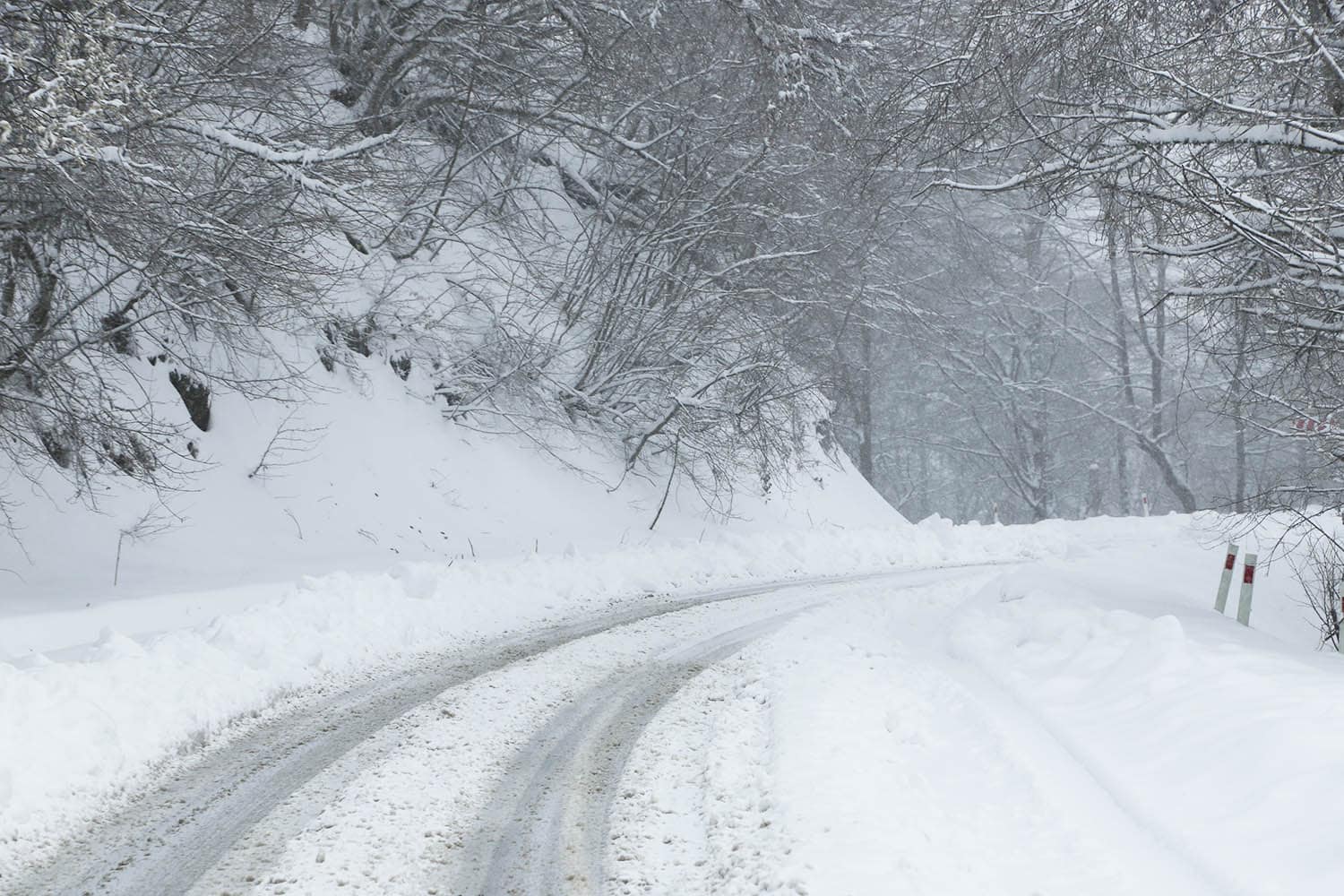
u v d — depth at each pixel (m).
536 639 11.49
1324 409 10.98
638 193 25.27
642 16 22.56
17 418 12.84
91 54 9.20
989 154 12.20
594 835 5.89
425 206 19.98
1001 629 11.12
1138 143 9.95
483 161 23.36
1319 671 7.60
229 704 8.09
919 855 5.35
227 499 15.97
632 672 10.01
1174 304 11.41
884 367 45.19
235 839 5.72
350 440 18.38
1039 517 49.31
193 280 13.77
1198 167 9.44
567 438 22.42
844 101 21.73
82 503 14.25
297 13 19.67
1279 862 4.82
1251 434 39.25
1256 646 9.13
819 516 27.59
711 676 9.87
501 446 20.92
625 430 23.48
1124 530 26.48
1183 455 51.28
